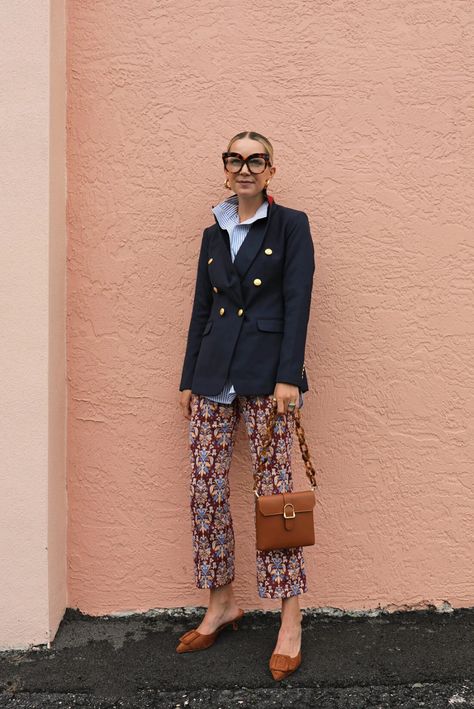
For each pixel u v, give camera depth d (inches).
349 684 90.5
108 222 106.1
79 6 104.4
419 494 107.7
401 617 107.4
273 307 94.7
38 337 97.8
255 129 104.8
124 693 89.1
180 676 92.4
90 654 98.0
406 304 106.1
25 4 95.7
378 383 106.8
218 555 97.8
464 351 106.4
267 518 90.0
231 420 97.7
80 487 108.0
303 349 91.6
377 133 104.7
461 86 104.4
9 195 97.0
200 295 100.0
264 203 96.3
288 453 95.3
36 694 89.3
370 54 104.1
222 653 97.7
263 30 104.1
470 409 107.1
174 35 104.3
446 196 105.1
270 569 93.3
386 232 105.5
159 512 108.1
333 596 108.1
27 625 99.3
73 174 105.9
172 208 106.0
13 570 99.0
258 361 93.0
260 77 104.4
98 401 107.4
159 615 108.4
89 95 105.0
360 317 106.3
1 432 98.3
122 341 107.0
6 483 98.6
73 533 108.3
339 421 107.1
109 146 105.4
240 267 93.7
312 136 104.8
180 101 104.9
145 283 106.5
